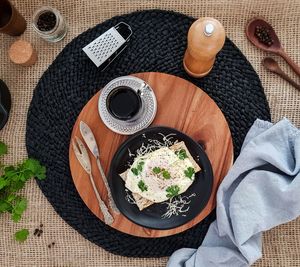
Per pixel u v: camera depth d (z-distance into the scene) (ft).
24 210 2.43
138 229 2.25
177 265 2.32
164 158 2.17
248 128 2.37
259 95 2.38
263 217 2.22
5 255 2.50
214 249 2.30
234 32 2.48
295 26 2.48
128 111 2.14
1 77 2.53
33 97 2.43
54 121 2.41
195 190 2.25
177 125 2.24
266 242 2.43
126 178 2.20
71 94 2.41
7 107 2.46
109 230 2.39
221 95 2.38
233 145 2.36
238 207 2.22
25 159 2.49
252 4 2.46
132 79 2.23
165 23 2.41
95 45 2.29
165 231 2.25
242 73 2.39
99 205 2.25
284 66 2.47
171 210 2.23
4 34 2.53
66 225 2.47
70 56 2.42
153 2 2.49
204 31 1.97
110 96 2.15
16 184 2.36
